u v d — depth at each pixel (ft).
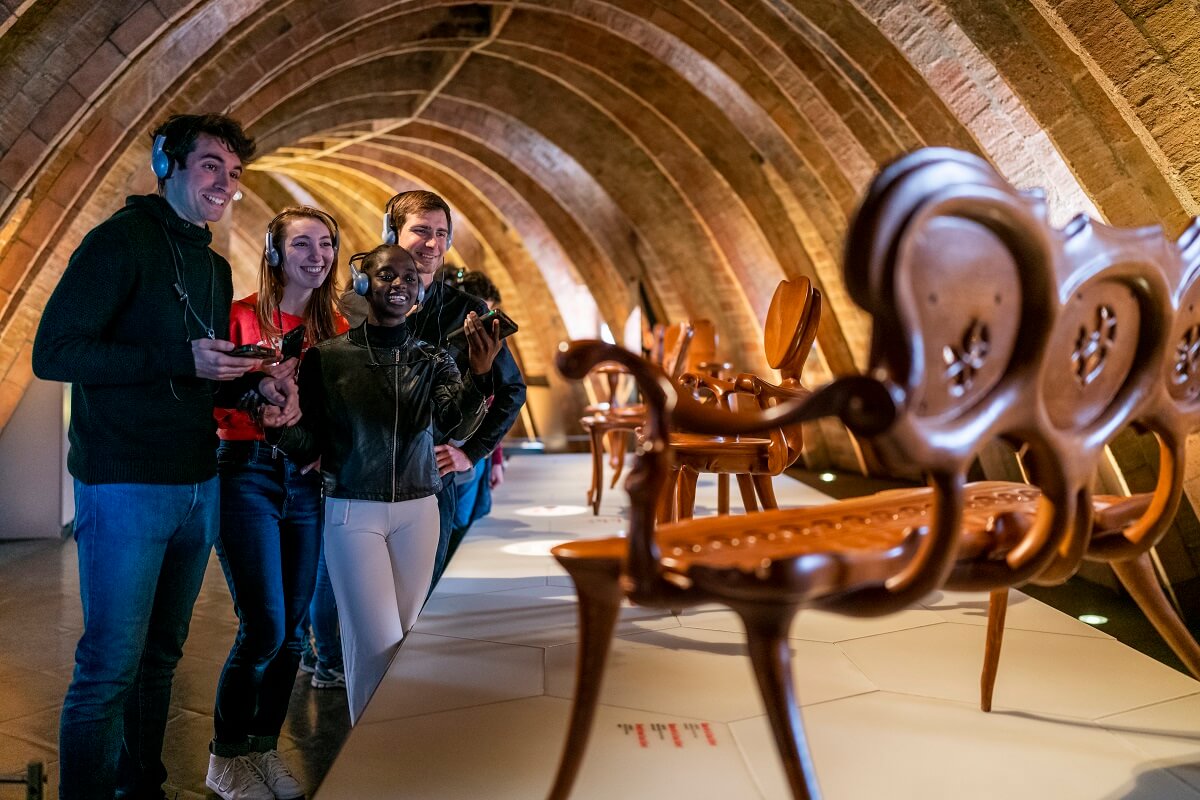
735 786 7.03
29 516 23.93
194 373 7.66
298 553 9.78
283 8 26.17
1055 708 8.64
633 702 8.86
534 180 54.08
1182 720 8.34
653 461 5.02
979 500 6.96
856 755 7.59
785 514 6.19
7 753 10.19
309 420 9.31
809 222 35.19
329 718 11.27
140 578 7.90
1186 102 10.96
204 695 12.05
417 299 9.36
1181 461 6.32
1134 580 7.00
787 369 12.02
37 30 17.34
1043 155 17.19
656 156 40.42
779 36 25.70
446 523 13.06
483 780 7.14
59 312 7.50
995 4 15.43
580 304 62.69
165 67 22.54
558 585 14.02
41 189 21.79
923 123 21.25
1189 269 5.81
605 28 33.19
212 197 8.18
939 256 4.61
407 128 51.96
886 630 11.38
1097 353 5.57
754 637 4.86
